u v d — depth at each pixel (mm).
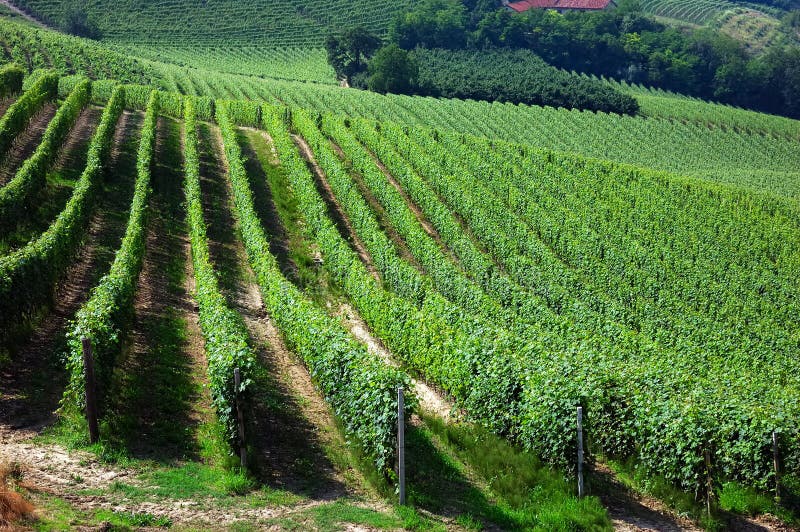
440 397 23594
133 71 99250
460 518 14359
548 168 68812
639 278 42531
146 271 31734
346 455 17469
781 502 16641
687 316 37250
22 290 21688
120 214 38969
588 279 43188
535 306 31750
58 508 12734
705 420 16453
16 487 12820
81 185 36438
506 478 16234
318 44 158250
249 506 14172
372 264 39438
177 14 158000
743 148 112312
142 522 12859
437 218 45781
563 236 46281
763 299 44250
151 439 16781
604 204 58594
